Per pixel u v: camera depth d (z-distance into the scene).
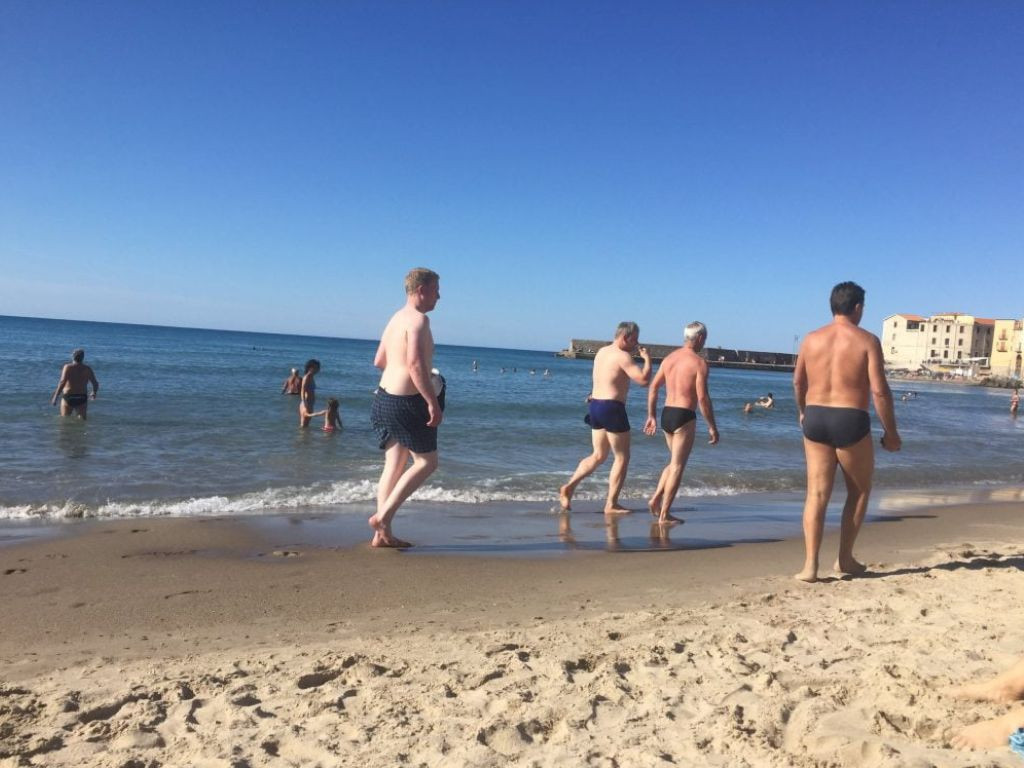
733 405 32.03
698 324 7.28
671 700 2.97
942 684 3.06
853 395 4.88
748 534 6.87
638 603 4.54
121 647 3.58
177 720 2.77
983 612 4.21
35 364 30.31
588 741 2.63
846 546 5.20
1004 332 106.62
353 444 11.96
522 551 5.86
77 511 6.64
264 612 4.18
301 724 2.75
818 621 4.05
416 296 5.54
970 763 2.32
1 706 2.85
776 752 2.51
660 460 12.27
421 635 3.82
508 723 2.73
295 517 6.83
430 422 5.52
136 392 19.42
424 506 7.70
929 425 25.31
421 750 2.55
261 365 42.38
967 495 10.18
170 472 8.90
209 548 5.54
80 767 2.42
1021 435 22.80
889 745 2.47
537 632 3.87
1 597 4.27
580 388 39.38
